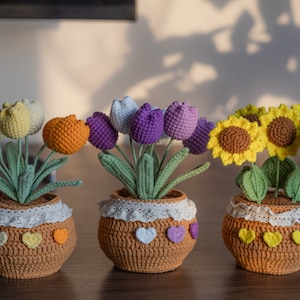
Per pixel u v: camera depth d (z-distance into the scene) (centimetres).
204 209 102
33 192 69
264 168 73
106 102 196
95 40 194
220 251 79
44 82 194
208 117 201
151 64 196
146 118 66
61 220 68
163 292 66
